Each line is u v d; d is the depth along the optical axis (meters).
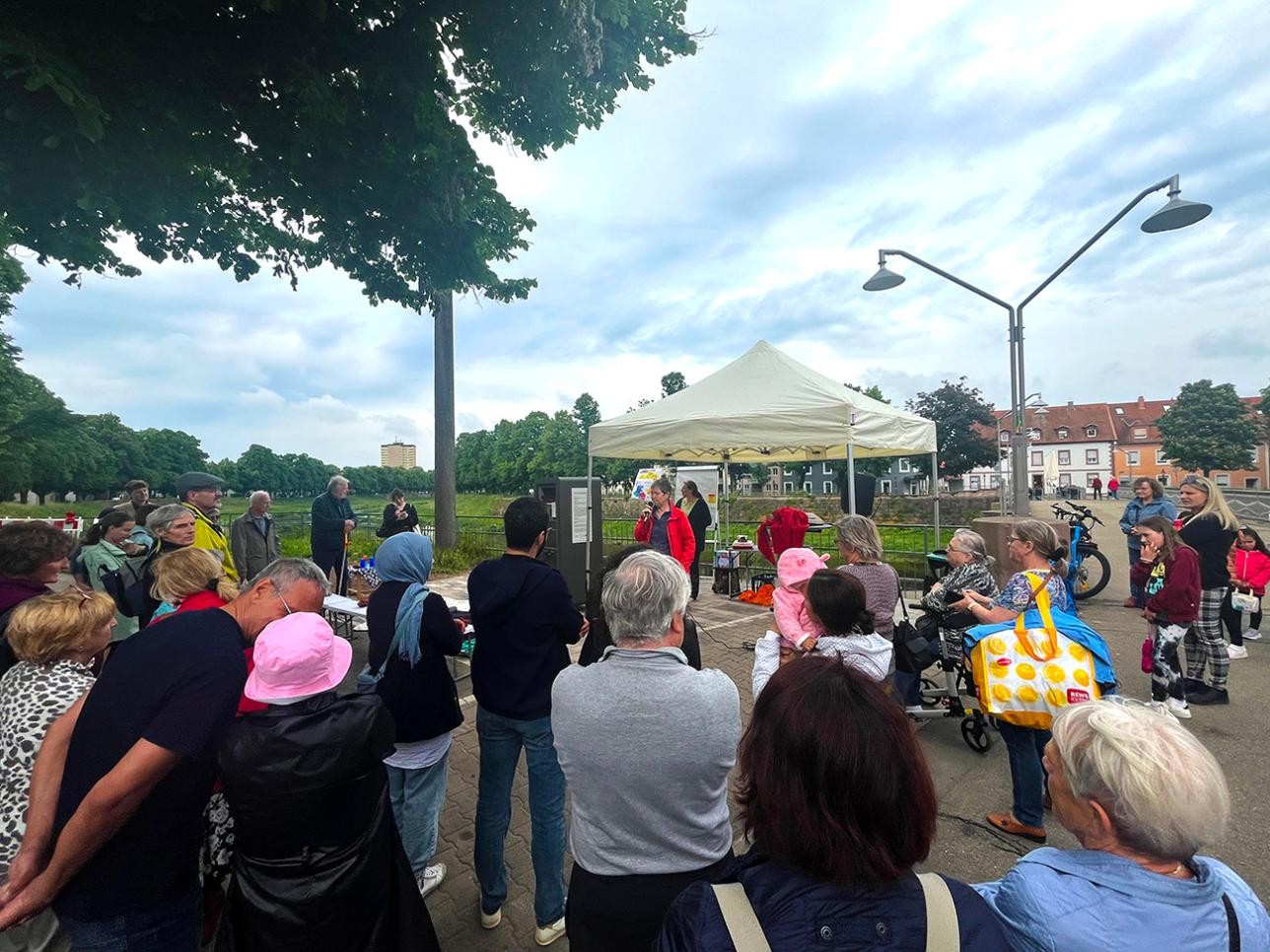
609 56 3.92
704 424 7.18
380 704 1.63
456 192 3.88
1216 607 4.55
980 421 33.53
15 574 2.58
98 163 2.66
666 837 1.41
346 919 1.50
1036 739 2.91
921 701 4.29
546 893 2.26
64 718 1.67
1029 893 1.06
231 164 3.24
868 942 0.82
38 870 1.53
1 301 19.44
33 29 2.44
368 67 3.28
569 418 64.50
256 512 6.81
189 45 2.85
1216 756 3.76
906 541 10.77
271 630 1.60
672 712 1.42
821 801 0.89
